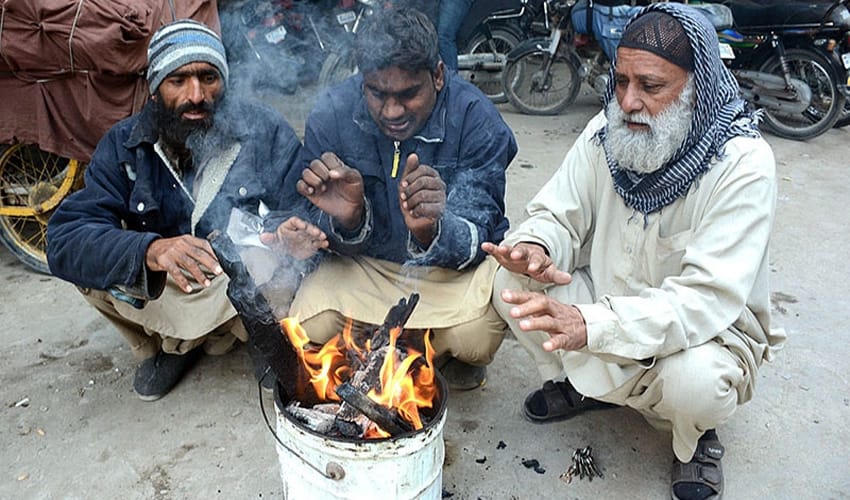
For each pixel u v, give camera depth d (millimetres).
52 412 2344
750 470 2113
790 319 2955
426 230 1899
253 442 2225
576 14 5664
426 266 2213
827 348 2746
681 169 1777
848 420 2336
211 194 2209
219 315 2246
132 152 2148
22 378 2512
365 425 1586
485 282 2104
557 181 2127
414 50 1818
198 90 2045
